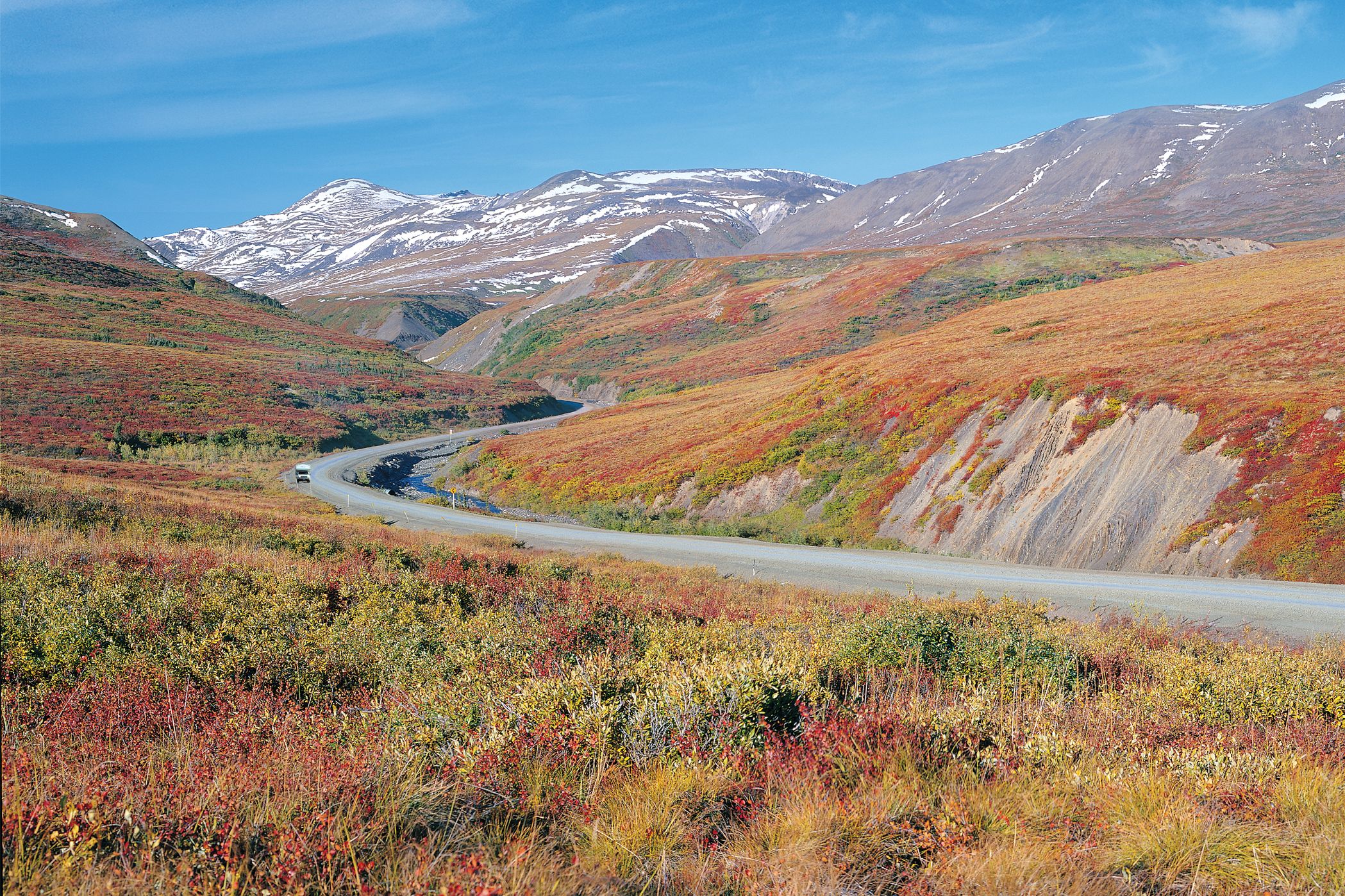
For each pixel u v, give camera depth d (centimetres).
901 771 403
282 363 12762
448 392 13188
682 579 1977
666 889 304
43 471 3098
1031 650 801
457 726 462
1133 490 2734
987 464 3406
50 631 684
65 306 13300
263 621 823
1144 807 375
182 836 305
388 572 1370
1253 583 2011
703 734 446
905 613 879
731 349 13588
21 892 266
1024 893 297
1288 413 2630
